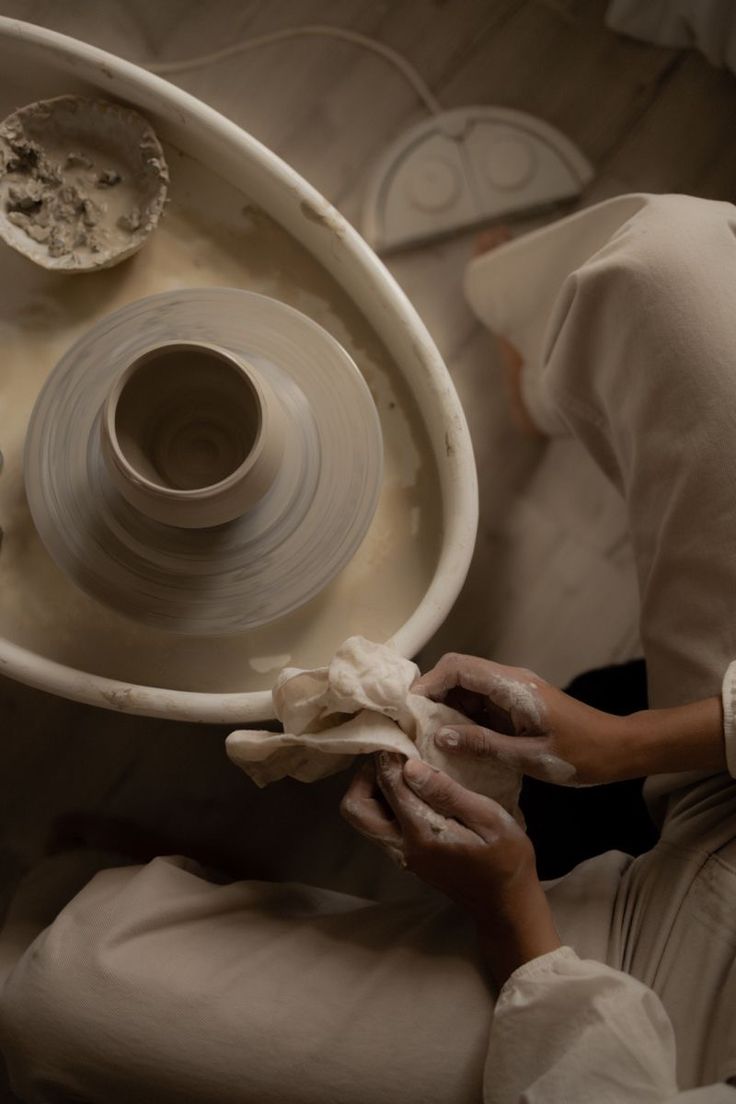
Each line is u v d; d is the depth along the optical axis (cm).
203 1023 87
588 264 102
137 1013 88
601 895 95
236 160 100
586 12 155
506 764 87
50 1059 90
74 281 101
